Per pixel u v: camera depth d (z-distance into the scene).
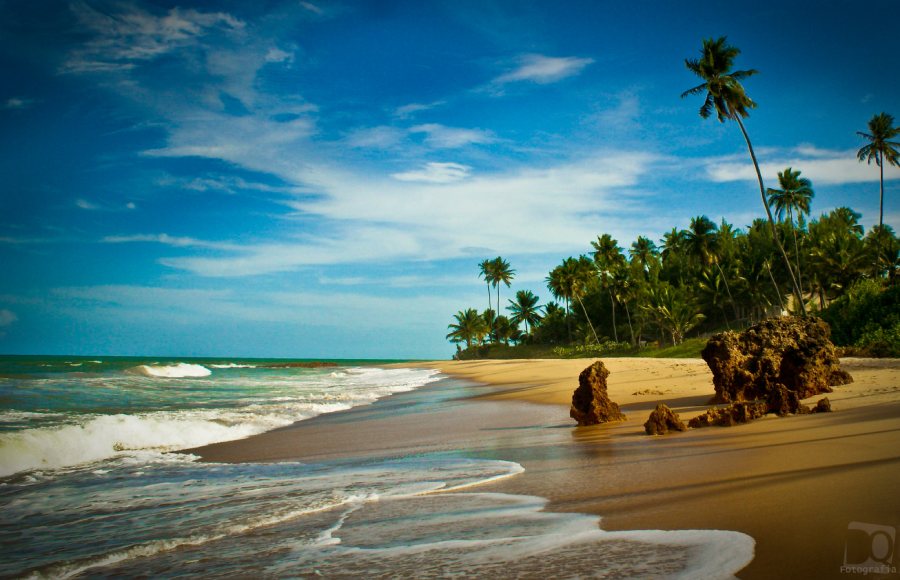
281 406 18.44
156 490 6.97
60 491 7.01
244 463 9.10
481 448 9.33
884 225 59.34
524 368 43.88
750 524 3.78
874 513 3.77
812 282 57.50
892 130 44.47
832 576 2.79
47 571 3.85
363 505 5.48
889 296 31.12
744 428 8.87
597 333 83.12
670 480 5.56
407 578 3.23
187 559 4.02
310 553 3.95
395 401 21.91
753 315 67.31
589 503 4.92
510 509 4.92
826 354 12.78
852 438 6.88
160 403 19.31
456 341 109.62
